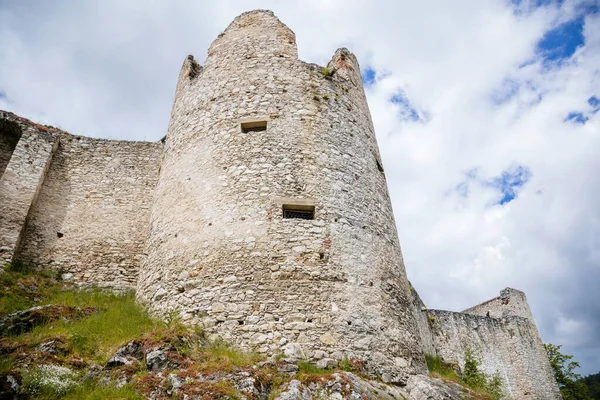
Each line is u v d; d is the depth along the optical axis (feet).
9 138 47.44
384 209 37.01
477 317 72.64
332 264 30.48
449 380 32.45
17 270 39.19
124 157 49.39
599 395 129.70
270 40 42.86
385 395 25.36
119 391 20.94
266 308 28.25
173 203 35.58
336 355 27.02
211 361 24.25
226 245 30.94
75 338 25.75
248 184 33.24
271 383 23.49
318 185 33.76
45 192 45.16
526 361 72.38
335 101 39.68
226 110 38.01
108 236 44.19
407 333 31.50
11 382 20.10
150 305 31.83
